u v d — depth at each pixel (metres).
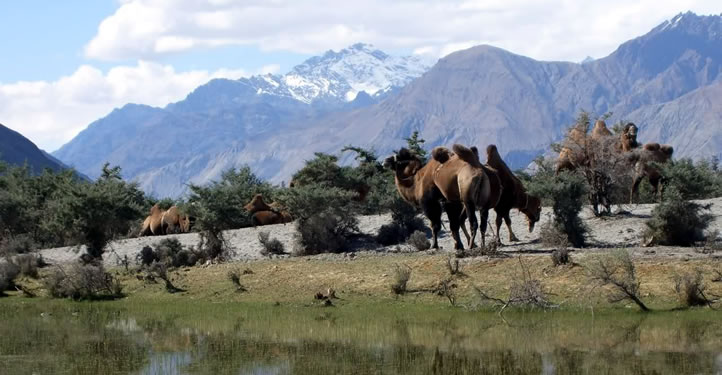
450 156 29.61
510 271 26.52
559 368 18.34
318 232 34.41
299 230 35.03
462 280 26.56
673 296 24.08
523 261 26.98
